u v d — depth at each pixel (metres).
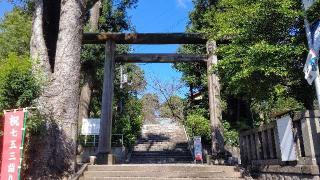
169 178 9.09
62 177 8.77
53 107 9.21
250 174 9.36
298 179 6.91
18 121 7.54
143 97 33.09
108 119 13.30
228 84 9.09
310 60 6.44
